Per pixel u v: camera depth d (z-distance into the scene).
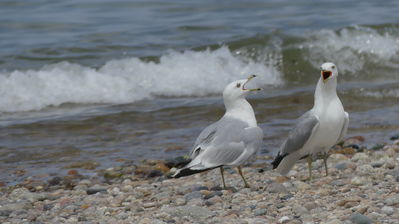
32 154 12.94
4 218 8.62
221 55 20.30
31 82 17.62
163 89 18.44
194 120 15.45
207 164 9.23
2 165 12.23
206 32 23.59
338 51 21.11
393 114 15.51
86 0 29.44
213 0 29.72
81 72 18.30
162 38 22.75
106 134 14.34
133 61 19.19
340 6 28.44
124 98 17.75
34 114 16.20
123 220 8.13
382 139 13.29
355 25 22.61
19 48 21.42
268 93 17.80
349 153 12.28
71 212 8.84
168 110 16.31
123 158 12.53
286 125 14.68
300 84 19.34
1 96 17.06
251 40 21.50
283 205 8.40
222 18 26.02
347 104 16.62
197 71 19.39
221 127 9.63
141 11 27.41
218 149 9.35
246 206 8.46
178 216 8.16
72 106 17.00
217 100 17.31
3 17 26.03
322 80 9.84
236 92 9.88
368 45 21.47
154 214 8.30
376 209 7.71
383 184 9.23
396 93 17.48
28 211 8.97
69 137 14.15
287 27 24.14
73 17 26.11
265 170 11.25
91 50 21.34
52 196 10.02
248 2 29.42
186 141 13.66
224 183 9.80
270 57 20.64
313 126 9.82
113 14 26.75
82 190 10.38
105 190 10.27
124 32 23.62
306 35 21.92
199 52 20.20
